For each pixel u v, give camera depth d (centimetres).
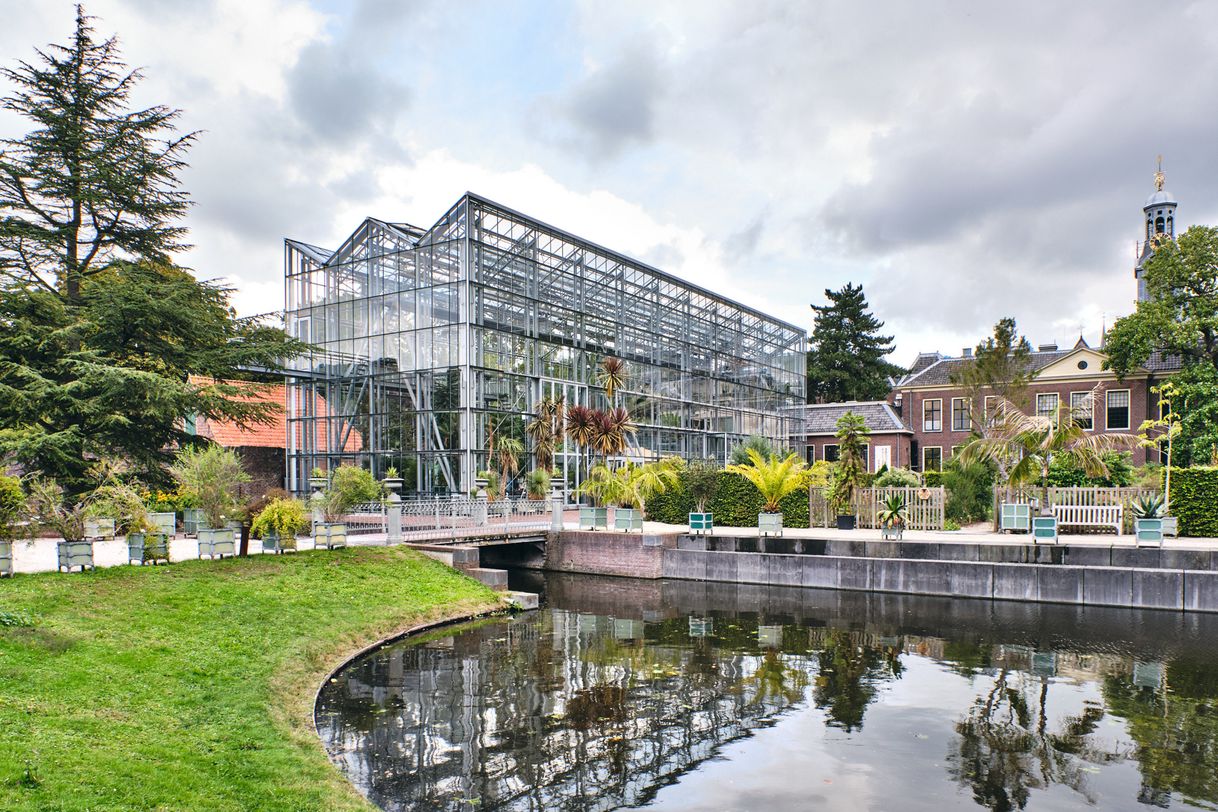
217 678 1065
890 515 2305
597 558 2575
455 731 1008
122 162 2120
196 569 1566
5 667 903
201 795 682
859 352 7412
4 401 1775
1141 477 3188
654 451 4203
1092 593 1927
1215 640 1554
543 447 3300
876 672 1317
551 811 773
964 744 970
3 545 1338
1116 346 4038
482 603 1852
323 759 865
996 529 2552
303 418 3550
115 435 1981
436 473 3123
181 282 2069
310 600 1550
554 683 1239
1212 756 930
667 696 1173
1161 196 4972
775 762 911
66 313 1964
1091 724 1049
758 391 5250
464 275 3111
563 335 3666
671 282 4456
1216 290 3716
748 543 2422
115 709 867
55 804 594
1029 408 4781
